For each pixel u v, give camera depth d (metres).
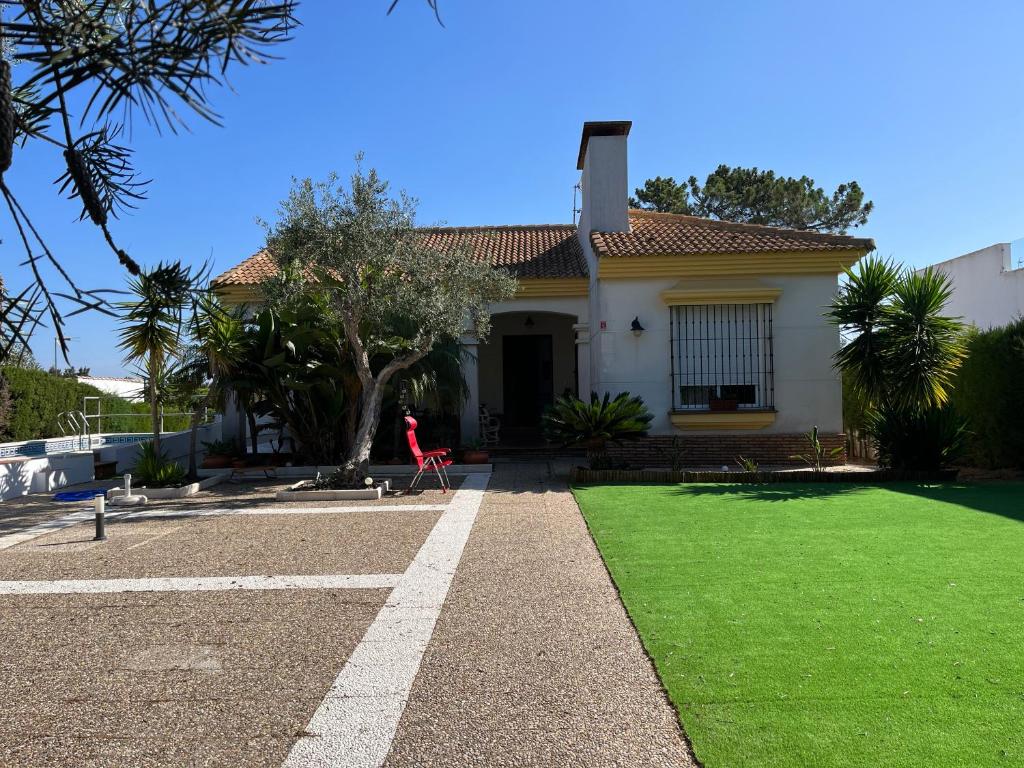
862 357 12.84
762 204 34.75
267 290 11.23
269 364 13.15
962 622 4.85
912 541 7.33
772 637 4.66
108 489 12.43
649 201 36.28
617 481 12.33
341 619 5.33
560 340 20.80
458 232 21.83
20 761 3.35
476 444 15.27
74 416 22.97
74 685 4.21
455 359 14.45
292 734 3.56
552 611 5.41
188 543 8.12
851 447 17.16
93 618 5.47
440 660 4.48
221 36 1.73
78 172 2.08
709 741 3.32
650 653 4.44
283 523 9.24
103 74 1.84
